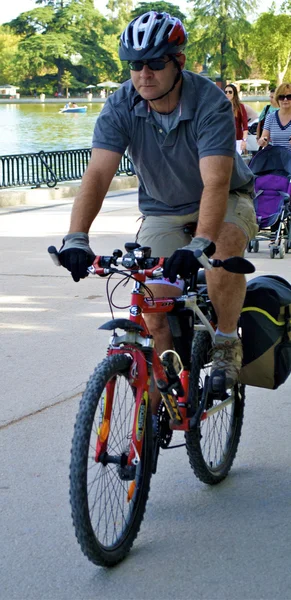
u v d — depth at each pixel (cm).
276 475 413
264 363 388
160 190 377
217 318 375
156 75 338
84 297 762
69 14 13225
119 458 326
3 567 328
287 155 947
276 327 385
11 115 7588
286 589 313
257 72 11144
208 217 334
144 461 341
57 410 495
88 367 571
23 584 316
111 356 321
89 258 318
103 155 361
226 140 346
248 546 343
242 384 422
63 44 13038
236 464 427
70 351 606
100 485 324
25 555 337
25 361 584
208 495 391
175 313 342
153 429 349
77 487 304
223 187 341
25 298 759
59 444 447
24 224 1202
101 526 323
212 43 9962
